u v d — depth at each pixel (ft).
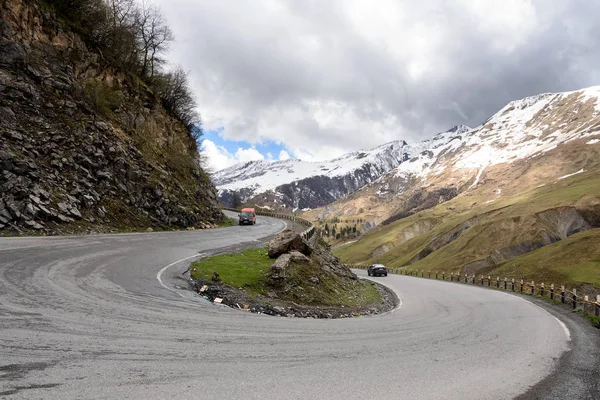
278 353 21.06
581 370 22.58
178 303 31.81
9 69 85.40
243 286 43.42
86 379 14.61
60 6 110.11
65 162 81.76
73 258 45.11
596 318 47.37
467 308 56.39
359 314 46.62
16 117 80.02
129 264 46.06
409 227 552.00
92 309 25.81
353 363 20.56
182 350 19.60
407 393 16.58
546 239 230.48
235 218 196.75
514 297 79.71
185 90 176.86
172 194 111.04
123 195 93.30
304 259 57.06
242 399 14.24
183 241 78.23
